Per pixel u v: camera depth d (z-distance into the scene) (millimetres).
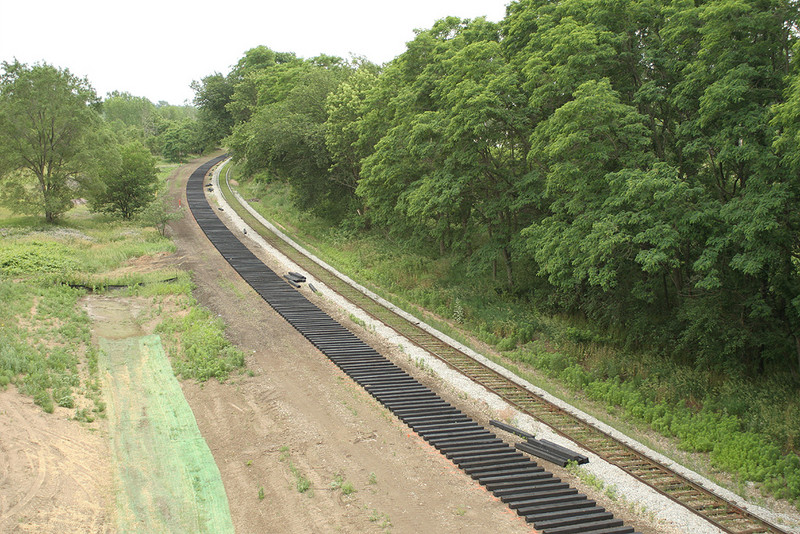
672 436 16078
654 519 10891
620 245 18812
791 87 14180
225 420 15211
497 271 30875
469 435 14328
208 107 89062
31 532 9594
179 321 22672
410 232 35031
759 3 16125
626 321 23203
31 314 21297
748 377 19469
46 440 12695
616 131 19250
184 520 10867
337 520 10758
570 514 10820
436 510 11070
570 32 20281
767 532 10648
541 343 23188
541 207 25469
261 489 11742
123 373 17922
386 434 14359
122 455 13094
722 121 16797
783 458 14125
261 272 30641
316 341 21031
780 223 15992
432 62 29297
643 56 19891
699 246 18844
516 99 23344
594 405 18219
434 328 23844
